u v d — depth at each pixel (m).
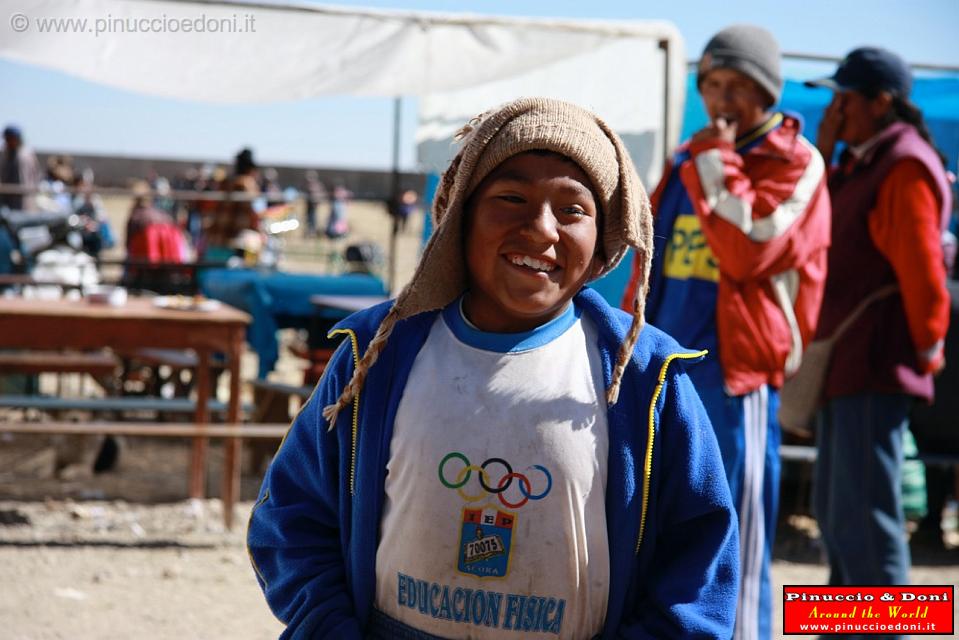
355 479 1.89
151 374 8.11
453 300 1.94
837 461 4.06
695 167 3.59
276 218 13.50
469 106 6.94
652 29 5.48
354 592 1.92
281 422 7.05
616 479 1.82
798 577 5.37
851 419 4.01
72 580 4.98
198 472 6.20
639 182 1.89
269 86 5.18
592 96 6.14
